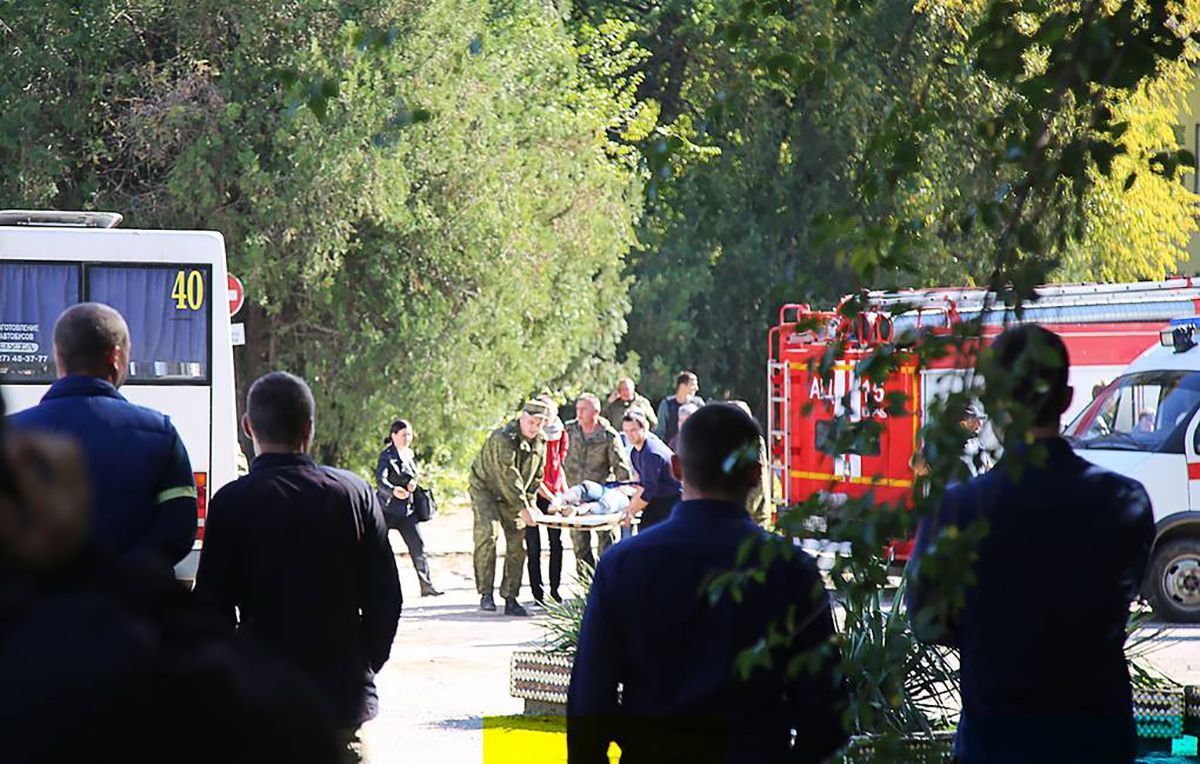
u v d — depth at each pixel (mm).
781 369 48375
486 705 27953
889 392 9219
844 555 9547
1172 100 56031
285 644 12648
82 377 13273
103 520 12797
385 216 61344
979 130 11062
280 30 60969
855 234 10742
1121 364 44188
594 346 77562
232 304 46125
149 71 61938
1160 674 22234
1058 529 9398
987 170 10953
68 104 61906
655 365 85750
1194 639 36938
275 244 61094
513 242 65688
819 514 9344
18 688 4910
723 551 9602
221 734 4930
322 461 65750
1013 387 8078
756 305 86812
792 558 9094
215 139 60281
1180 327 42219
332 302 64562
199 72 61750
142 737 4887
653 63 89000
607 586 9719
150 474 13062
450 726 25766
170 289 35312
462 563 52531
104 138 63344
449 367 64625
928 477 8570
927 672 17031
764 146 80062
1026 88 10719
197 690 4930
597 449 41219
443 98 61406
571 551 54656
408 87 61094
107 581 5188
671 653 9578
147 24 62438
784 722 9570
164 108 60312
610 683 9719
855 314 10203
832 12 13016
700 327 87875
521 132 68375
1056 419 9500
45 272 34906
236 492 12789
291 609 12695
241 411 65125
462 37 61969
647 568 9617
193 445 35219
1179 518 40375
